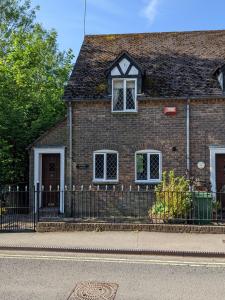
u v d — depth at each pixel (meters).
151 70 18.47
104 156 17.20
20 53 25.28
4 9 31.55
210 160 16.62
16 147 19.62
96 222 13.38
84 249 10.49
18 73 22.95
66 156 17.75
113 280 7.86
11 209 16.78
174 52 19.72
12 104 19.83
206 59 18.89
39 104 22.17
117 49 20.47
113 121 17.25
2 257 9.91
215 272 8.52
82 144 17.33
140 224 12.85
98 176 17.23
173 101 16.98
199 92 16.86
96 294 6.98
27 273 8.34
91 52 20.34
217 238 11.72
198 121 16.83
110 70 17.36
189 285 7.54
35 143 18.09
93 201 17.05
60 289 7.25
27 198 17.89
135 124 17.12
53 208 18.27
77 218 15.41
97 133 17.30
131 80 17.28
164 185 14.52
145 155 17.05
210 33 21.03
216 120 16.75
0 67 22.39
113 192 16.98
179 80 17.64
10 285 7.49
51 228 12.93
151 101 17.09
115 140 17.19
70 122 17.41
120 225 12.88
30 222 14.56
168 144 16.91
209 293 7.07
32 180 18.00
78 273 8.37
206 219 13.26
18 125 19.50
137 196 16.88
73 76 18.52
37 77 26.97
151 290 7.23
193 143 16.78
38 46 26.81
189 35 21.08
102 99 17.16
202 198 13.72
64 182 17.72
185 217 13.40
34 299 6.70
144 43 20.78
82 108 17.44
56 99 24.66
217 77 17.41
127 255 10.21
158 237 11.87
